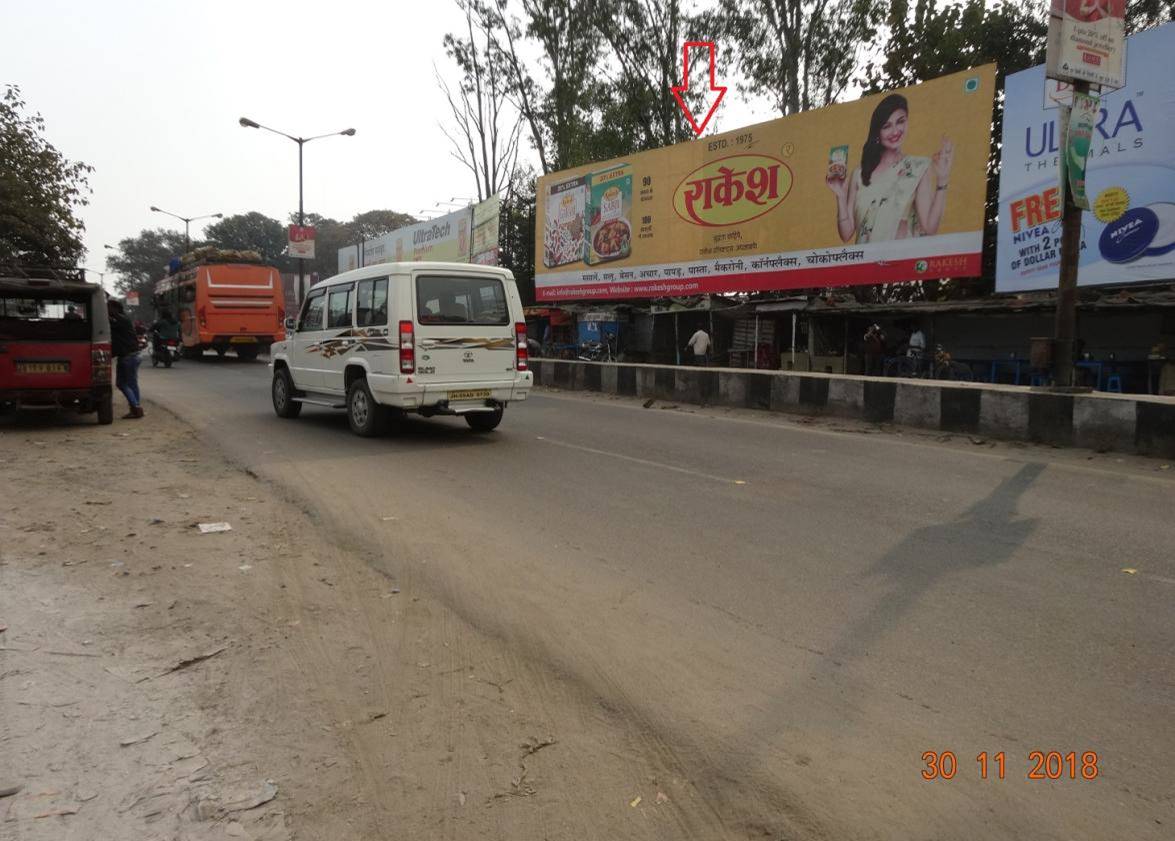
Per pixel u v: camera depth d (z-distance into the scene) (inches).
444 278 386.6
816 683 139.3
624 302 972.6
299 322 464.4
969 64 738.8
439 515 251.9
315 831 101.0
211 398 611.5
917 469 319.9
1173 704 130.8
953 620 166.1
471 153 1422.2
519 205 1350.9
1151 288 516.7
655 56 1187.9
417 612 172.6
